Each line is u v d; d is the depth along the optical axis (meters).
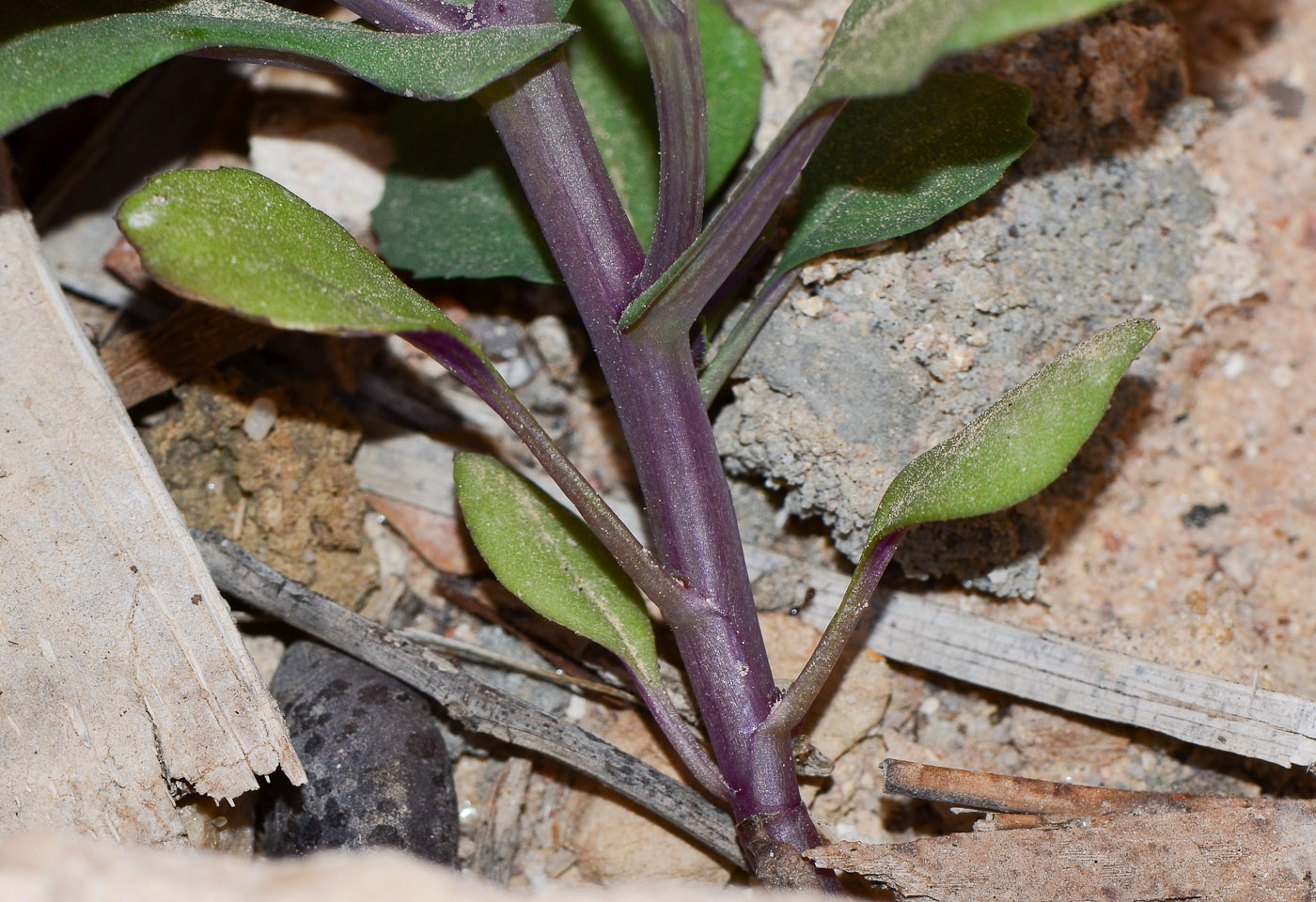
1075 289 0.26
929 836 0.25
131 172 0.27
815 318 0.26
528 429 0.24
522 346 0.27
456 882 0.22
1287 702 0.25
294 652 0.26
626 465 0.27
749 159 0.27
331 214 0.27
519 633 0.26
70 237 0.27
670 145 0.24
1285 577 0.26
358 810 0.25
